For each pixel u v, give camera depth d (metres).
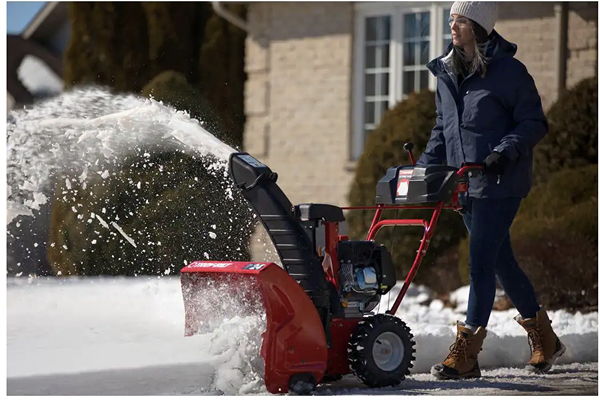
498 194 10.18
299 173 25.69
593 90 19.12
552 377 10.66
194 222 15.98
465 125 10.45
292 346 8.97
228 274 9.53
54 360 9.52
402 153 19.78
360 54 24.84
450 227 18.89
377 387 9.52
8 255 19.61
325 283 9.32
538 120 10.23
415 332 11.50
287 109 25.92
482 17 10.24
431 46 23.69
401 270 19.06
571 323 14.03
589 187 17.34
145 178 15.96
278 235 9.49
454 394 9.19
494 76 10.29
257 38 26.42
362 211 19.98
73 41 29.39
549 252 16.03
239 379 9.30
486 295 10.31
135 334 11.66
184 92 21.56
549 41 22.00
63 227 18.27
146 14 29.81
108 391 9.02
